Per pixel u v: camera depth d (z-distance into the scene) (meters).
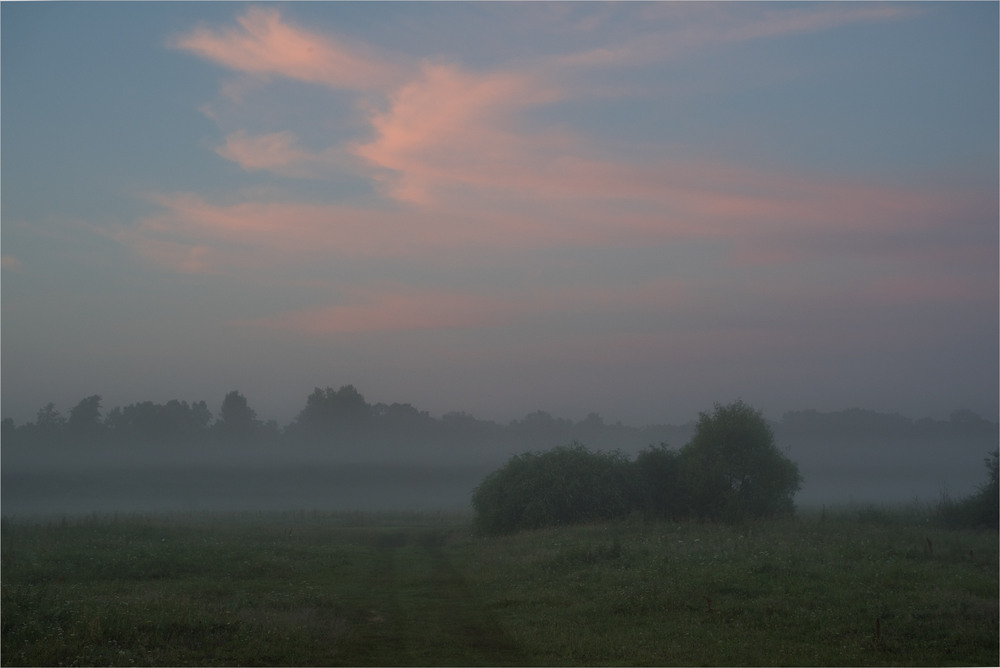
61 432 163.25
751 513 44.12
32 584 21.64
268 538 36.62
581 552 25.80
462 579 24.41
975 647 14.26
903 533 32.06
